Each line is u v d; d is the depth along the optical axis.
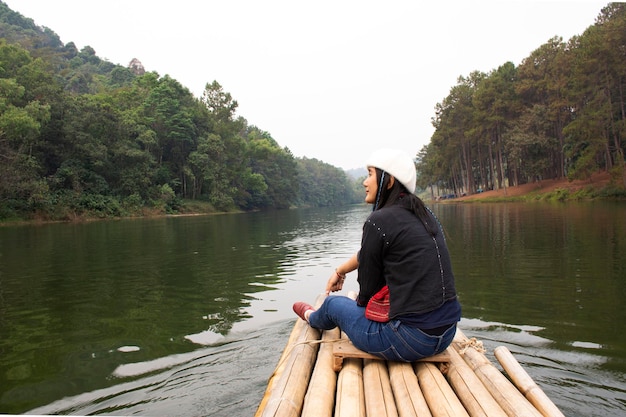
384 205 2.26
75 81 68.19
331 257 9.11
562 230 12.02
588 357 3.21
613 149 33.03
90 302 5.32
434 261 2.05
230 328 4.14
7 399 2.76
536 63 40.12
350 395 1.87
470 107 46.19
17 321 4.57
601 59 28.36
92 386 2.93
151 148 42.19
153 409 2.58
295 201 88.88
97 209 31.11
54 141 31.30
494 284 5.75
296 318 4.43
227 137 52.09
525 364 3.10
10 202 25.67
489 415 1.67
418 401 1.77
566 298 4.94
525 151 39.44
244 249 10.70
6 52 33.81
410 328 2.05
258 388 2.81
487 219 17.80
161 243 12.34
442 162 53.62
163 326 4.26
